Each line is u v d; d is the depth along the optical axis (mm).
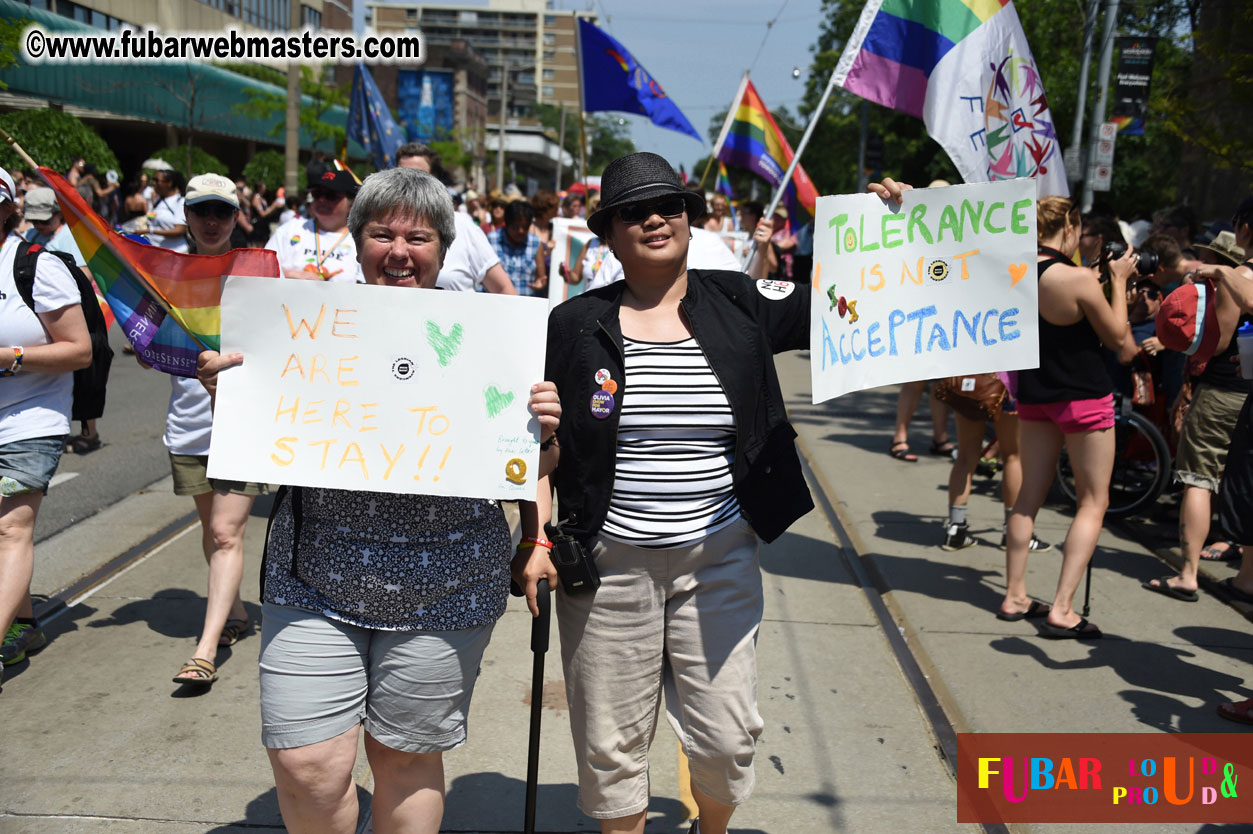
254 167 29781
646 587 2512
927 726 3781
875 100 4605
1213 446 5043
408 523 2314
